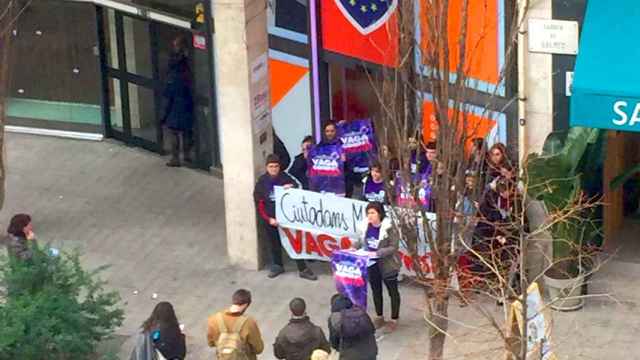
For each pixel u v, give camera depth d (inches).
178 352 755.4
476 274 741.9
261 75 873.5
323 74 938.7
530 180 788.0
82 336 756.0
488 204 780.6
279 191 862.5
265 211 869.2
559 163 788.6
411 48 692.1
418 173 684.7
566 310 805.2
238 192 882.8
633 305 809.5
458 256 684.7
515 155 837.8
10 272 769.6
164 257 917.8
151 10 1022.4
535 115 830.5
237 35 854.5
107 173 1044.5
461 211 666.8
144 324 751.1
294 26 927.0
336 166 890.7
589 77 777.6
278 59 928.9
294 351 725.9
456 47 823.1
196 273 894.4
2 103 900.6
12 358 738.2
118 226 964.0
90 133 1102.4
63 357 753.0
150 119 1069.1
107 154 1075.3
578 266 756.0
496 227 728.3
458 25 837.2
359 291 797.9
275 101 935.7
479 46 786.8
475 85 780.0
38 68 1104.8
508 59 693.9
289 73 935.0
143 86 1061.1
